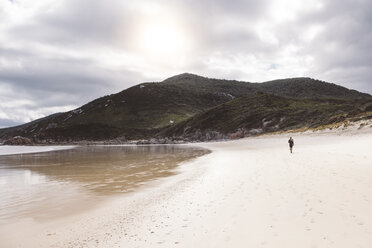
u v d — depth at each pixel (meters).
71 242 7.97
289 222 7.48
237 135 87.75
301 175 13.68
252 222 7.85
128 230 8.53
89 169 25.19
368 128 39.38
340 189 10.05
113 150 64.00
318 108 88.44
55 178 20.09
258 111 101.12
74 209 11.57
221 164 23.52
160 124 172.00
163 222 8.92
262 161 22.12
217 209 9.56
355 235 6.24
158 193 13.73
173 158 34.56
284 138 56.44
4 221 10.17
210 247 6.60
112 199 13.11
